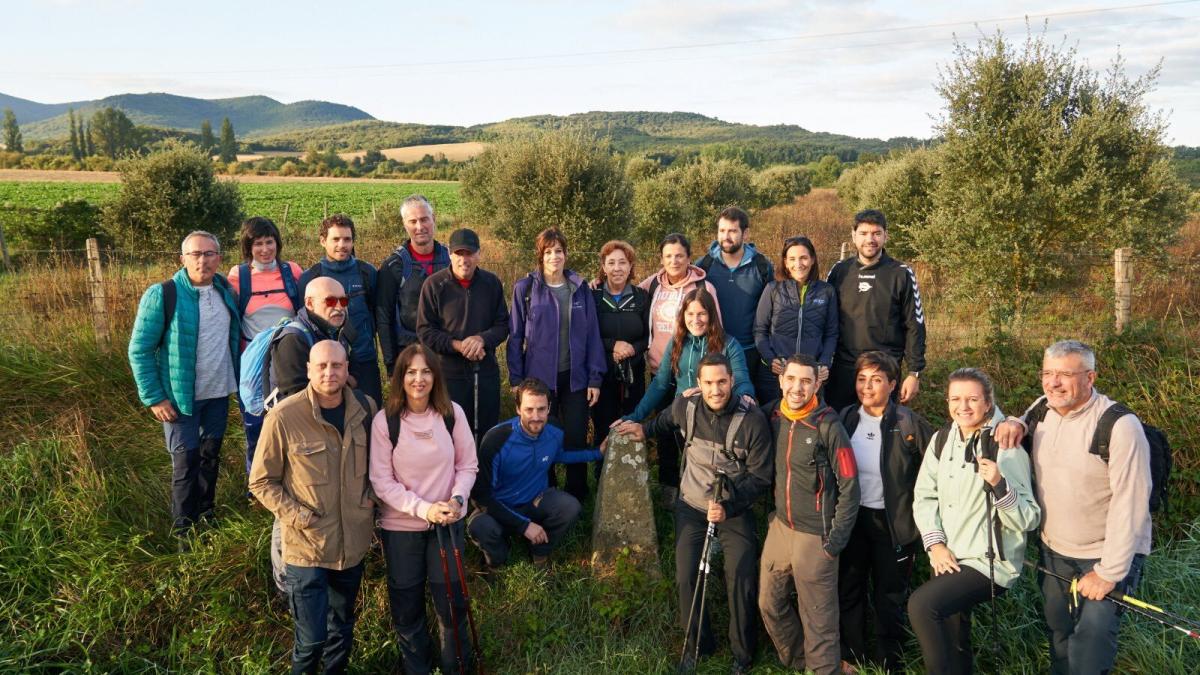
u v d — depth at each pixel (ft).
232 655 12.87
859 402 13.61
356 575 12.22
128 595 13.09
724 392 12.94
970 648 11.87
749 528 13.29
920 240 35.14
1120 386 18.21
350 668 13.00
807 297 15.35
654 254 44.55
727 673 13.11
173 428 14.25
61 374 18.85
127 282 22.13
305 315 13.03
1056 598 11.37
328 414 11.64
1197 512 15.57
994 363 19.86
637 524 14.80
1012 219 32.27
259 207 124.98
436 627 13.82
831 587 12.41
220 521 15.05
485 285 15.46
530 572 14.65
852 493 12.12
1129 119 31.58
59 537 14.56
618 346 16.44
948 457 11.95
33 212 56.18
